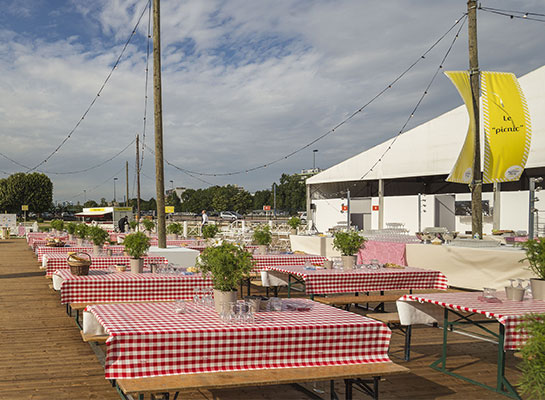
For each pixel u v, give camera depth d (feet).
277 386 14.53
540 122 51.67
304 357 11.51
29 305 27.20
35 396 13.48
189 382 10.12
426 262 32.42
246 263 12.85
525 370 8.26
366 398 13.47
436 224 59.88
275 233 54.75
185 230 76.28
